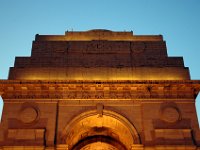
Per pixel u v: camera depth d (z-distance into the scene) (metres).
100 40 48.97
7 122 40.66
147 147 39.09
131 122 40.91
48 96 42.22
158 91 42.81
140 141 39.69
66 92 42.50
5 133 40.00
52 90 42.53
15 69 45.00
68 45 48.19
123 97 42.28
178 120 40.91
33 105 41.69
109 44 48.44
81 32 50.56
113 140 50.12
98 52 47.47
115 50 47.75
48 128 40.12
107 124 44.41
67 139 40.34
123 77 44.53
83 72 44.78
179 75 44.84
